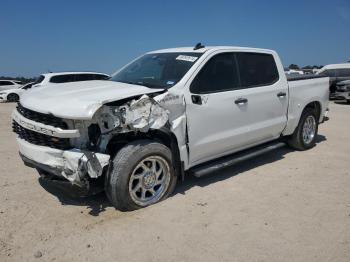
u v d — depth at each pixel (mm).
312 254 3439
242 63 5551
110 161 4125
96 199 4676
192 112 4660
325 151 7188
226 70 5270
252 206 4488
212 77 5031
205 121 4828
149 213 4258
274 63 6152
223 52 5273
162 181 4535
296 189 5074
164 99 4320
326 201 4664
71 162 3869
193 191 4949
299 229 3912
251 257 3387
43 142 4156
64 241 3654
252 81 5656
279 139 6887
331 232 3852
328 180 5453
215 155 5207
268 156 6773
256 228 3926
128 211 4309
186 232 3832
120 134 4238
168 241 3656
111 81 5191
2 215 4203
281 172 5820
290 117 6434
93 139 4055
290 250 3506
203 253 3453
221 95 5027
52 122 4000
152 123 4145
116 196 4133
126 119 3982
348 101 18562
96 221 4070
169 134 4469
